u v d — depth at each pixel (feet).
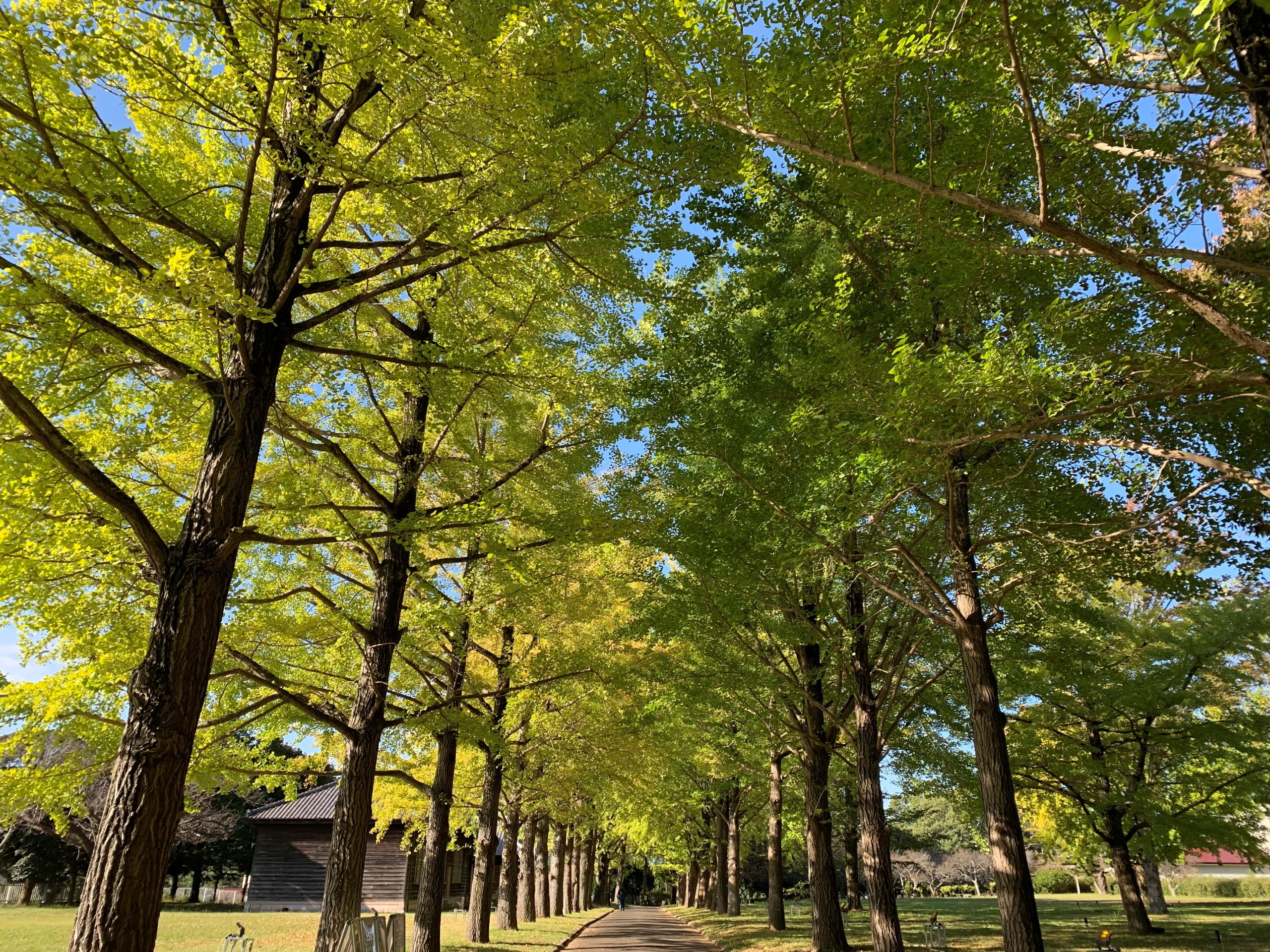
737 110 17.90
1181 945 44.93
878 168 16.74
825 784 45.37
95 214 15.40
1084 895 154.10
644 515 29.84
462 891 117.80
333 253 25.38
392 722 28.99
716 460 29.35
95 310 18.39
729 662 41.50
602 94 19.93
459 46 15.33
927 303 26.86
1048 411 18.74
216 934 54.95
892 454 19.77
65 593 22.43
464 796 60.49
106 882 13.69
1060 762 53.21
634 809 74.28
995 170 20.49
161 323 18.84
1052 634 42.47
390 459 30.25
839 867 174.40
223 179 22.15
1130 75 19.30
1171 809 52.65
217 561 16.44
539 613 41.98
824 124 17.58
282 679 30.78
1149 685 53.11
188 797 24.40
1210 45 10.36
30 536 18.93
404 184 17.72
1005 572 30.99
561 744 50.67
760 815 100.32
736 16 16.37
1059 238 14.89
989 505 29.71
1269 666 64.18
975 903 117.50
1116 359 17.47
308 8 15.84
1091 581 29.48
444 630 35.88
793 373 23.30
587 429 31.01
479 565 35.96
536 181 19.72
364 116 21.94
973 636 28.58
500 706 49.21
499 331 29.86
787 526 28.55
